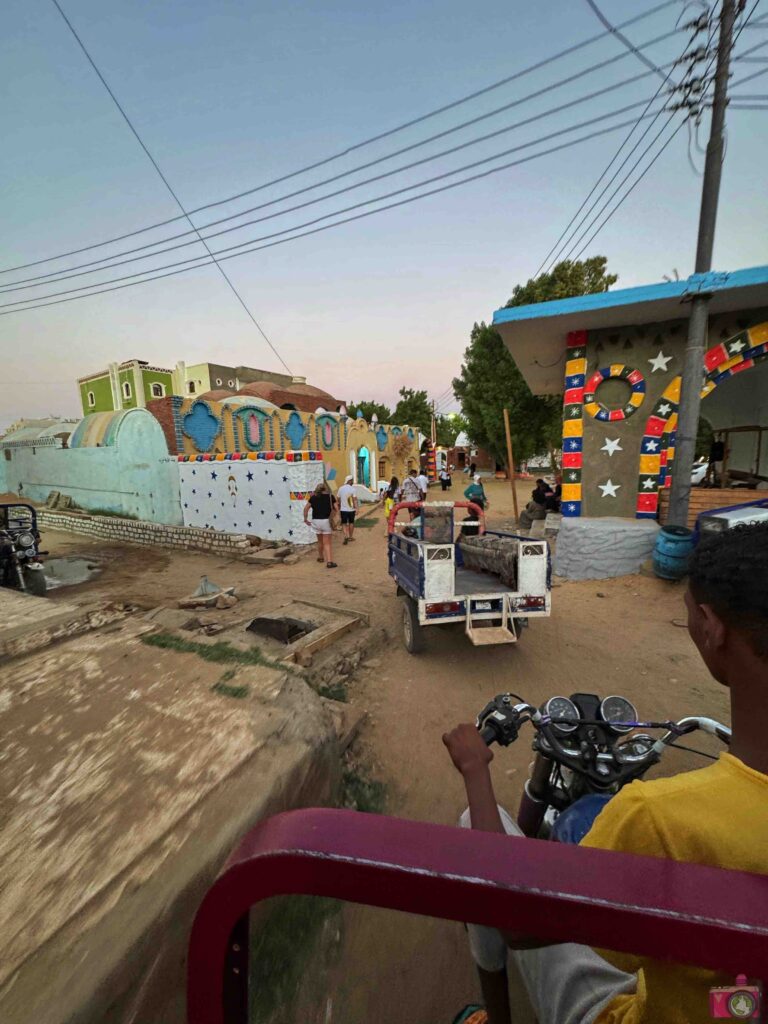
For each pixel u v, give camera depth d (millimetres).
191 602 6566
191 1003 663
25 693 2520
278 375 41906
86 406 40344
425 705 4086
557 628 5797
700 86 6316
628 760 1602
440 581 4559
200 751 2023
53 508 16125
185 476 12641
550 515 12758
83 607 3523
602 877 553
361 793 3000
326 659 4738
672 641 5336
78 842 1526
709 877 557
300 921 1866
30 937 1206
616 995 989
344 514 11727
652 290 6938
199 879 1407
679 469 7281
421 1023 1748
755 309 7496
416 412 46688
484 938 1419
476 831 622
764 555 719
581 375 8484
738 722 757
